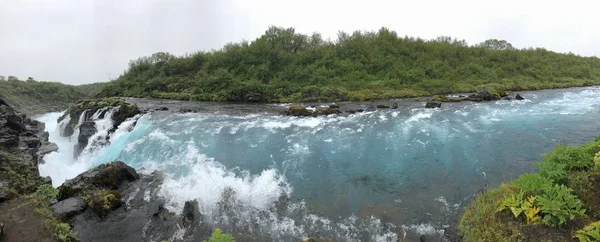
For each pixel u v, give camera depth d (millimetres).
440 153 12586
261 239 8336
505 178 10227
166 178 11961
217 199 10320
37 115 41938
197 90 38938
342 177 11312
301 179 11359
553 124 15648
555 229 5938
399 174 11242
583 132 14266
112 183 10969
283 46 49188
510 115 17703
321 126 16656
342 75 40250
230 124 17688
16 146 14273
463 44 53938
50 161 15828
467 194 9555
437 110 19953
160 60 55688
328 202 9906
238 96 34156
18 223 8250
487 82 40375
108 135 19688
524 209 6438
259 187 10953
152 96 43469
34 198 9602
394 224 8523
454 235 7621
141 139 16219
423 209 9062
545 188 6676
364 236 8188
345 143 14102
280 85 36406
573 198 6273
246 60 43500
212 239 6531
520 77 43875
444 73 41781
